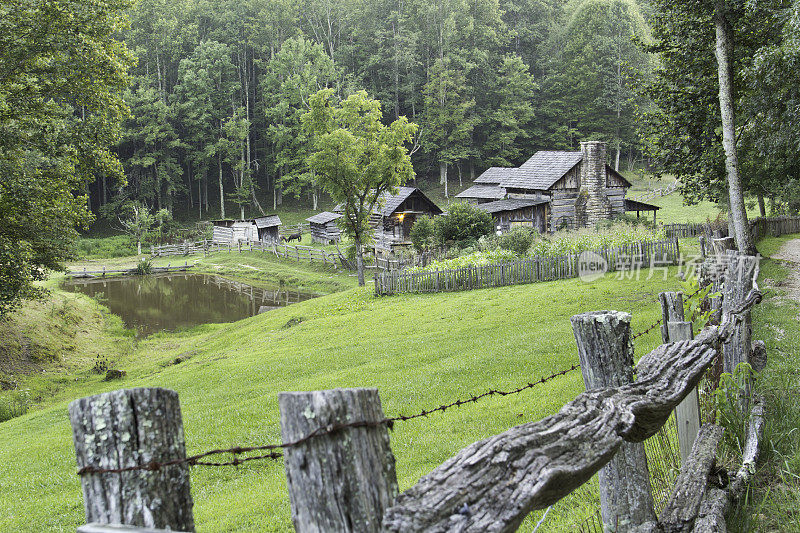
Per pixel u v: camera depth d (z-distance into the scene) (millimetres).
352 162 38094
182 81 94125
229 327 32812
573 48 97875
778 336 11055
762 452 5156
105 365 26906
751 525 3996
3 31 21234
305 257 58375
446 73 94000
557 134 99188
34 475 12391
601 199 50531
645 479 3641
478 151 97500
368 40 106562
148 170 92812
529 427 2404
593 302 21250
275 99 95625
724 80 17953
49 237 26891
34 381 25203
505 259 31750
